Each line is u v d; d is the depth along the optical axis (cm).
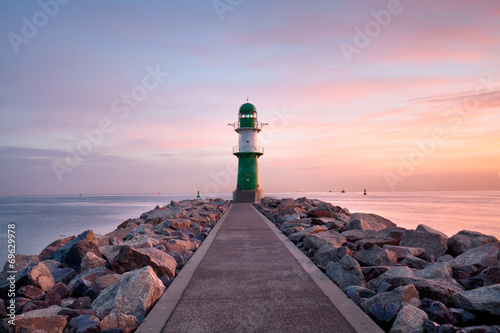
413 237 845
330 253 716
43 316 436
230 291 528
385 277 580
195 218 1562
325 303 473
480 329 384
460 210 5841
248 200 3152
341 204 7862
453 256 823
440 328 372
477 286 568
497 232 2700
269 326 403
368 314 453
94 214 5819
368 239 919
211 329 398
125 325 416
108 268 700
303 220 1302
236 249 854
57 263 801
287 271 642
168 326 407
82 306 522
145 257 668
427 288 498
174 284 566
